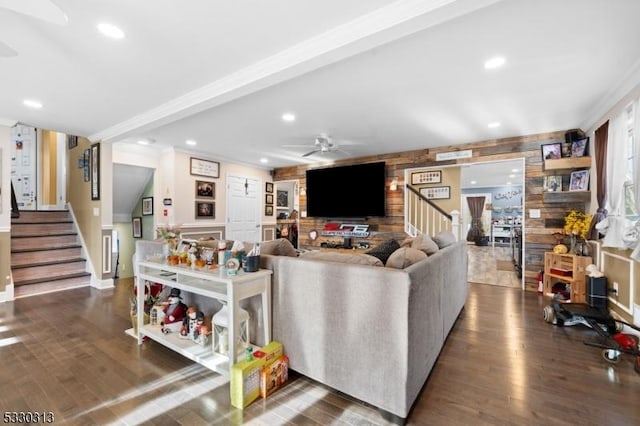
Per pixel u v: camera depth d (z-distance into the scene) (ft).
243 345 6.84
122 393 6.08
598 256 11.31
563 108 10.81
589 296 10.73
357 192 19.39
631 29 6.17
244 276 6.30
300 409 5.62
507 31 6.28
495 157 15.23
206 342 7.39
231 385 5.74
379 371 5.36
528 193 14.47
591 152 12.49
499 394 6.10
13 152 20.21
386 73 8.16
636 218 9.14
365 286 5.49
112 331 9.21
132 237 19.76
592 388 6.32
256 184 23.45
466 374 6.85
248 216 22.80
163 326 8.04
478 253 27.76
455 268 9.62
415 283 5.33
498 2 5.35
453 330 9.46
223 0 5.32
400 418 5.21
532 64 7.67
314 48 6.61
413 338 5.31
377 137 14.98
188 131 14.14
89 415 5.42
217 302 8.31
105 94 9.53
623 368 7.13
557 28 6.17
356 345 5.63
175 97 9.80
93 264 15.31
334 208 20.24
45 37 6.44
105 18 5.81
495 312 11.23
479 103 10.36
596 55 7.23
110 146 14.96
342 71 8.05
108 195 14.93
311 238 21.80
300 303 6.40
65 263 15.28
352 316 5.66
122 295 13.35
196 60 7.47
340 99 10.04
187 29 6.20
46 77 8.35
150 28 6.15
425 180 21.53
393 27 5.63
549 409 5.64
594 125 11.96
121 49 6.96
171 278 7.90
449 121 12.36
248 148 17.72
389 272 5.26
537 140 14.23
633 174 8.52
